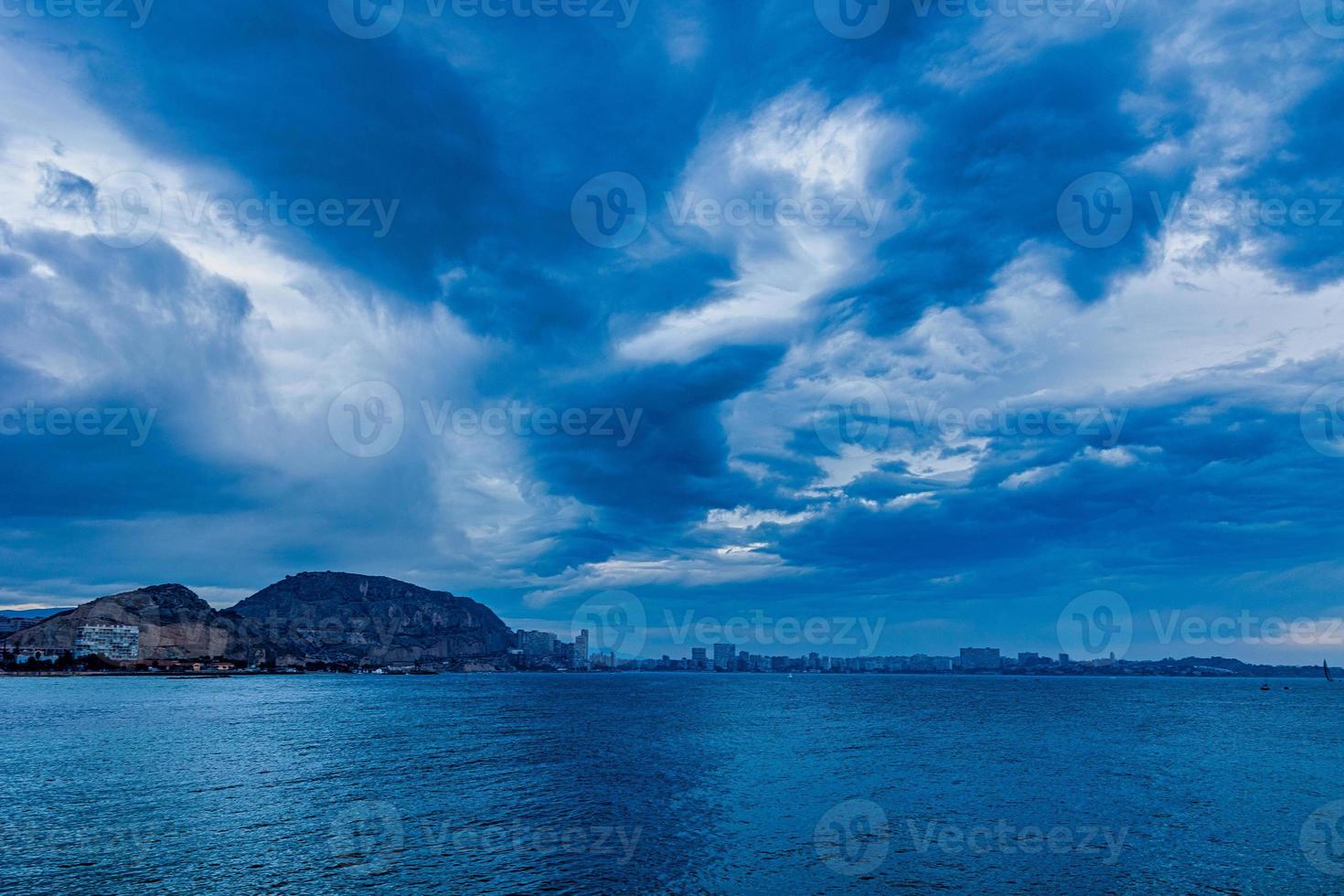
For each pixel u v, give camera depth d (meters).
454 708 128.50
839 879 28.70
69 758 59.47
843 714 114.69
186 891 26.73
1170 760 61.34
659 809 40.16
